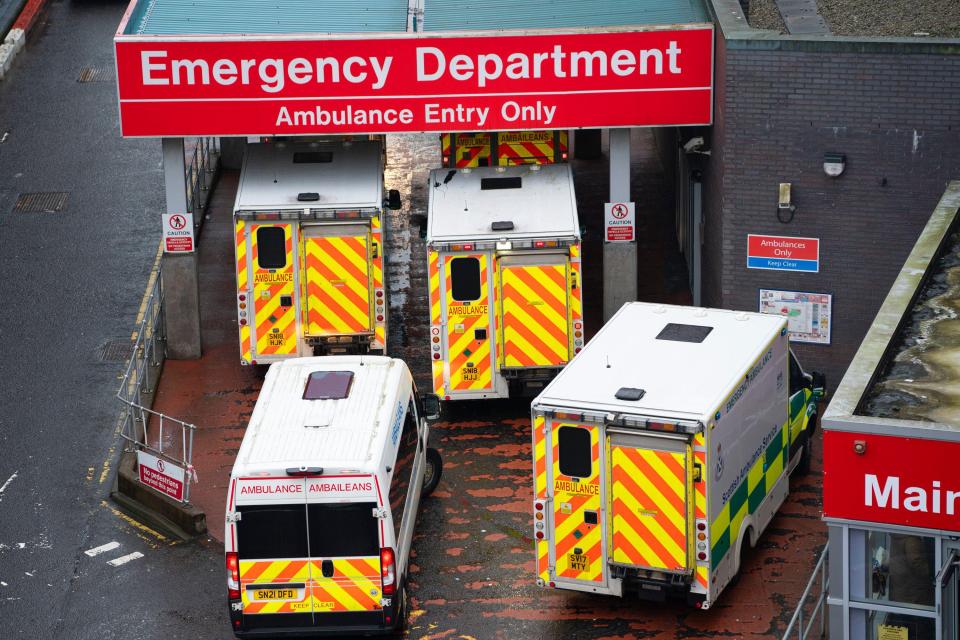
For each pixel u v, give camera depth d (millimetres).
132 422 21031
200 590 17812
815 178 21156
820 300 21672
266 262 22422
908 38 20375
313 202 22344
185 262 23438
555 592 17422
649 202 29688
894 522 12961
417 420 18844
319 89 22125
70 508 19797
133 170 31641
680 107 22141
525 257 21078
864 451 12875
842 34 23000
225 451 21031
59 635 16969
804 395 19531
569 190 22031
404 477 17500
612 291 23391
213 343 24453
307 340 22766
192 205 29203
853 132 20812
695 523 15789
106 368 23688
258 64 22000
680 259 26984
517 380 21578
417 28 22516
